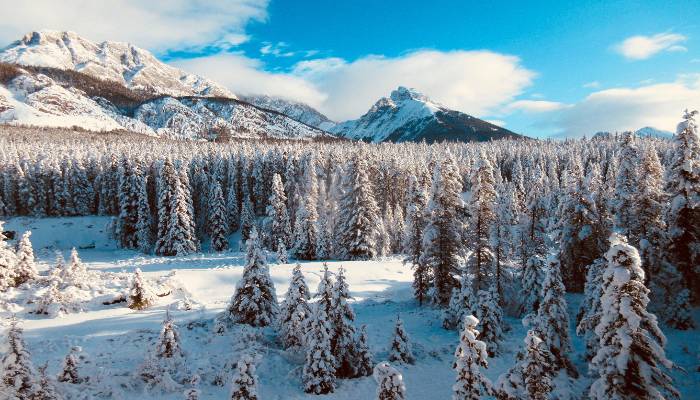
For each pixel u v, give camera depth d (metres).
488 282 30.62
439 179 31.62
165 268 42.12
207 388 18.56
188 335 23.06
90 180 92.38
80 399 15.95
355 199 51.03
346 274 39.84
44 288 27.44
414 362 22.36
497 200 32.38
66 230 77.25
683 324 25.62
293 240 56.28
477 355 12.69
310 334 19.59
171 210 56.81
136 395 17.19
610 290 12.49
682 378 19.91
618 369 12.16
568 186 32.62
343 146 143.12
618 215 30.39
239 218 79.62
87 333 22.38
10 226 75.50
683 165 26.67
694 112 26.69
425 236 31.59
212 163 94.69
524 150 144.75
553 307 18.41
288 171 76.19
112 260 54.78
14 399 12.81
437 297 31.81
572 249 32.47
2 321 22.98
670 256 28.17
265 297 24.50
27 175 82.38
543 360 12.35
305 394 18.77
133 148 108.81
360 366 20.56
